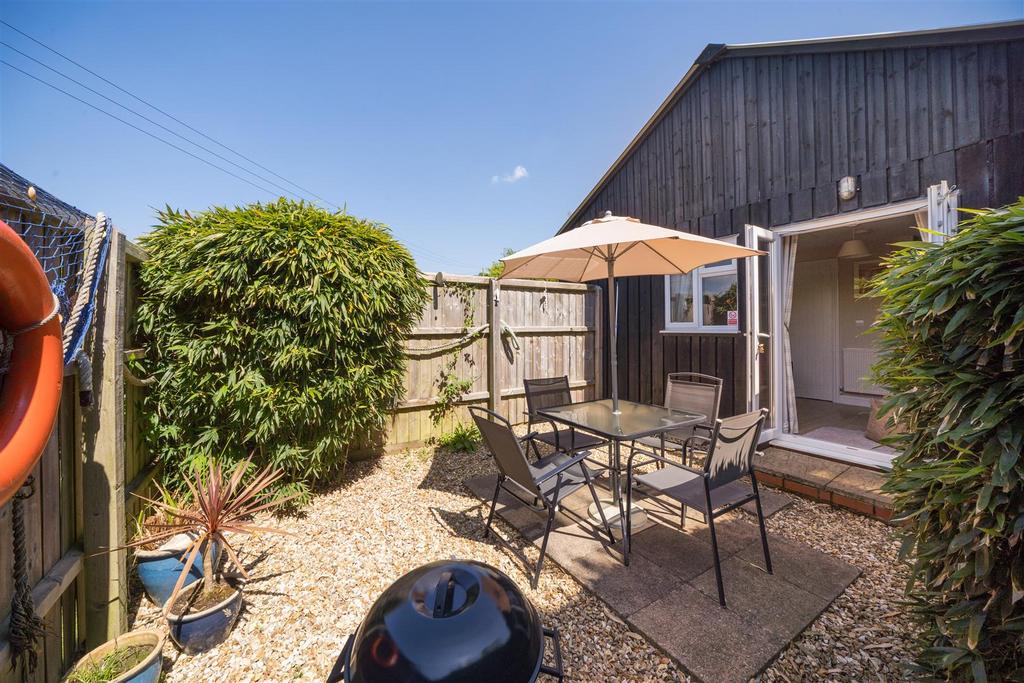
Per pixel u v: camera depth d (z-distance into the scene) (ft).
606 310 21.04
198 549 6.29
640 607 6.65
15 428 3.52
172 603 5.87
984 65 9.73
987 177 9.65
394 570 7.97
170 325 9.36
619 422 9.37
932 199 10.36
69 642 5.71
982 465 3.82
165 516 7.16
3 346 3.67
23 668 4.53
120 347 6.33
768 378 13.89
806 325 22.41
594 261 11.98
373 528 9.55
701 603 6.74
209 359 9.53
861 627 6.25
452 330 16.29
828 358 21.57
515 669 2.86
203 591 6.52
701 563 7.91
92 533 6.00
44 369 3.76
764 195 14.16
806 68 13.05
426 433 15.76
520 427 17.56
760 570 7.63
